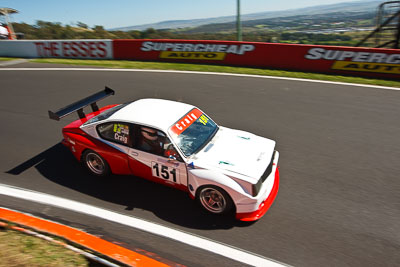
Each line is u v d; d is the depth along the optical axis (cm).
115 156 488
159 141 454
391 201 484
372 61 1110
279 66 1269
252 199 402
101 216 433
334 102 901
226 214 444
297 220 439
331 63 1182
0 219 394
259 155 460
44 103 897
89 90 1018
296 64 1239
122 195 481
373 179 541
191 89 1027
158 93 989
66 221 418
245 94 973
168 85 1071
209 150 462
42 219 400
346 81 1092
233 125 759
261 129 738
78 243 357
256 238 404
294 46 1220
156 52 1441
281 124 763
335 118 795
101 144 496
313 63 1210
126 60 1488
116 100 927
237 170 420
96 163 525
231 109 855
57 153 608
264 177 432
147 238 395
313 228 425
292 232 417
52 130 714
